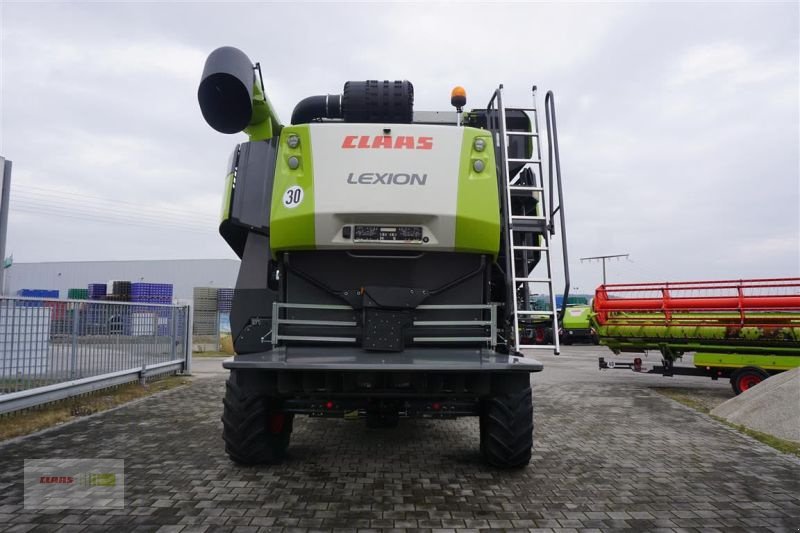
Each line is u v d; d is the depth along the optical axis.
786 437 6.46
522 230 5.07
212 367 14.43
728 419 7.62
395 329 4.37
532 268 5.43
